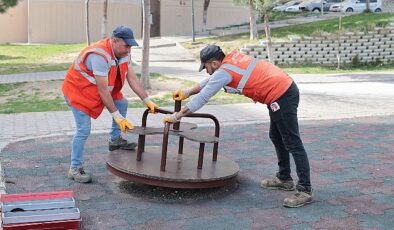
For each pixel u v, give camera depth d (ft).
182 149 20.30
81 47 79.00
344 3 113.50
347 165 21.68
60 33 93.04
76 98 18.40
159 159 19.17
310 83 47.16
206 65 16.84
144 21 40.50
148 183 17.21
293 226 15.34
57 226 14.21
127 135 26.43
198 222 15.60
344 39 62.75
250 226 15.33
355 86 45.11
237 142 25.44
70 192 16.01
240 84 16.57
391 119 31.17
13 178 19.38
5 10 63.87
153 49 71.20
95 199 17.42
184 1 96.53
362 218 15.98
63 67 57.57
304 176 17.06
